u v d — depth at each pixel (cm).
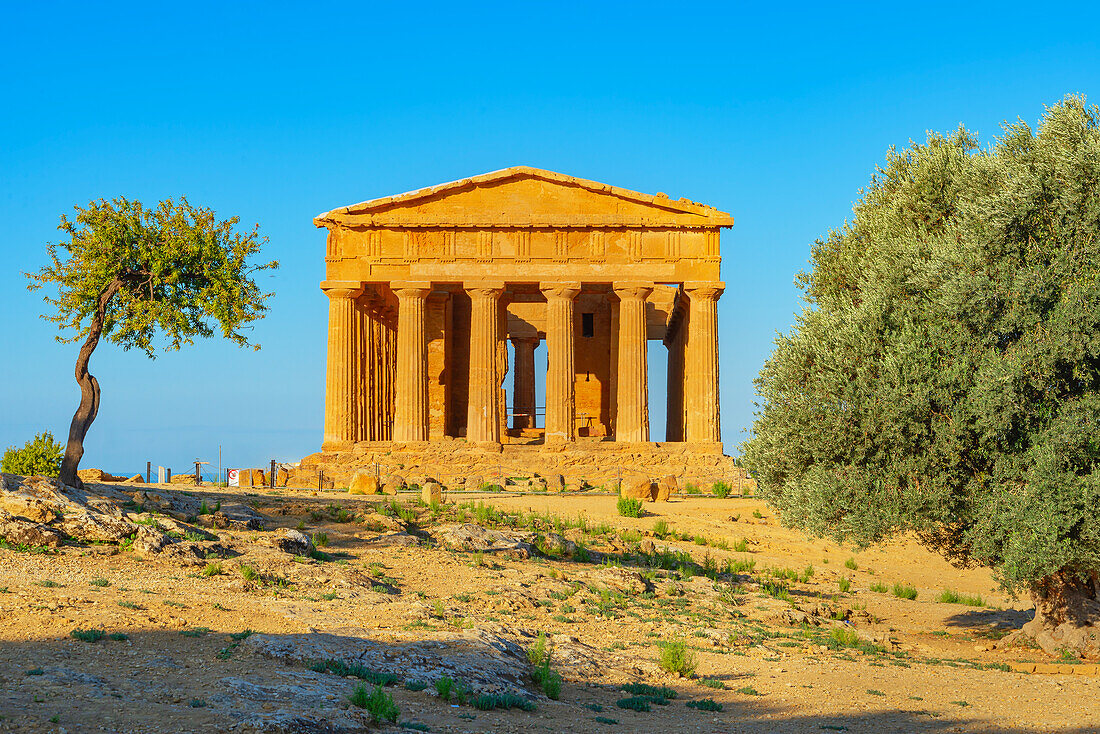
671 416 7069
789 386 2409
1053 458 2005
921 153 2531
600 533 3481
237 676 1337
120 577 1992
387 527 3012
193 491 3678
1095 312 2000
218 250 2752
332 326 5666
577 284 5678
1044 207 2148
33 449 4288
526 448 5647
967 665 2156
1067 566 2166
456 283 5769
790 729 1466
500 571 2680
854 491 2219
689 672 1831
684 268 5684
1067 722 1609
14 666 1268
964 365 2117
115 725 1053
